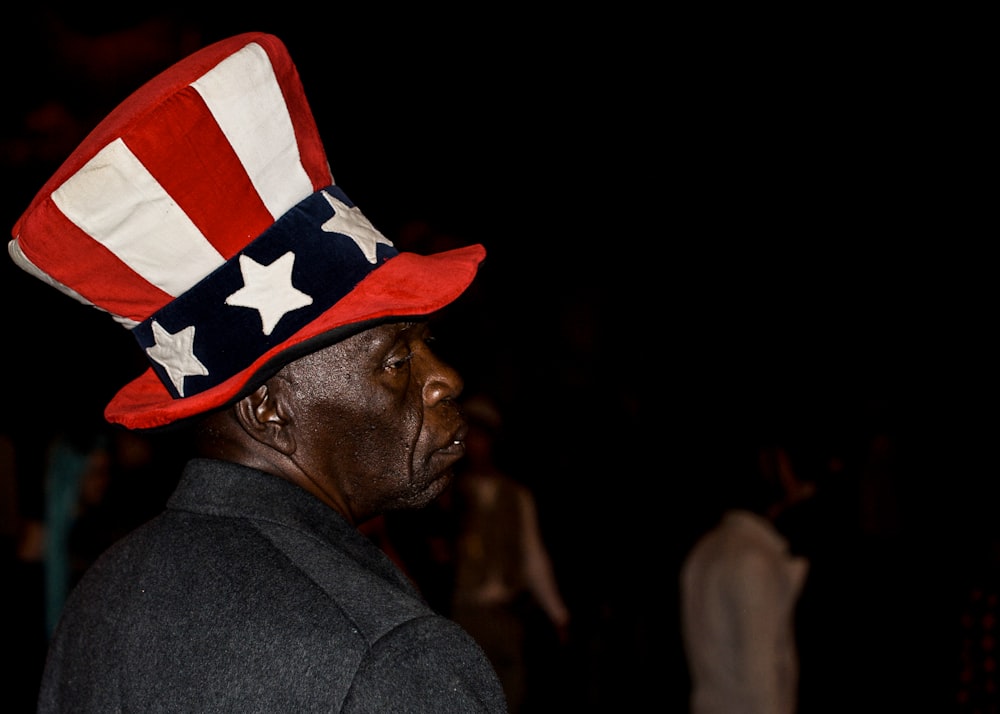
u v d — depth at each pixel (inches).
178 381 49.4
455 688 44.0
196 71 46.9
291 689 44.0
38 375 229.3
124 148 45.6
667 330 415.5
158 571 49.3
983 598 154.2
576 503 349.4
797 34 422.6
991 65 416.2
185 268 48.1
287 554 47.6
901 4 418.0
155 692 46.8
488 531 204.1
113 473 185.2
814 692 264.5
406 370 51.1
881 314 415.5
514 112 424.2
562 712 268.4
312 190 50.2
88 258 47.9
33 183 273.4
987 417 362.3
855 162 425.1
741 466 164.6
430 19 412.2
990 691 151.9
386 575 51.0
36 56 282.2
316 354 49.3
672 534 335.9
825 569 267.3
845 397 368.5
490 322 406.3
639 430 367.6
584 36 422.6
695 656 160.6
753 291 421.4
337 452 50.4
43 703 53.6
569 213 426.3
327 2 400.5
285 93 48.6
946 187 420.5
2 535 197.9
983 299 411.2
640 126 428.1
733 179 427.8
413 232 359.3
